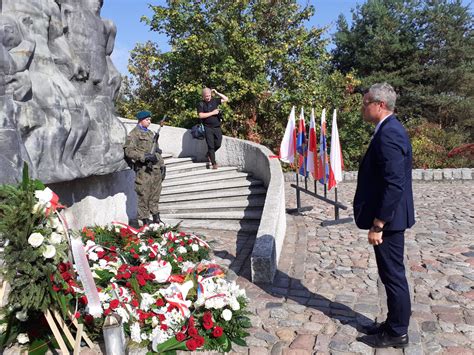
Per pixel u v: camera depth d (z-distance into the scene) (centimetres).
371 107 348
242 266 578
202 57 1606
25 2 546
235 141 1113
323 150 775
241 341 369
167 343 341
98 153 644
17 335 351
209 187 952
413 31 2550
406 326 358
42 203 316
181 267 461
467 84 2427
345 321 412
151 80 1909
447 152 1644
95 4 676
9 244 316
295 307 444
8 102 476
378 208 340
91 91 657
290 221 816
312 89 1614
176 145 1295
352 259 590
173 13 1579
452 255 593
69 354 332
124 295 368
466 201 966
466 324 401
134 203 817
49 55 568
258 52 1545
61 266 341
